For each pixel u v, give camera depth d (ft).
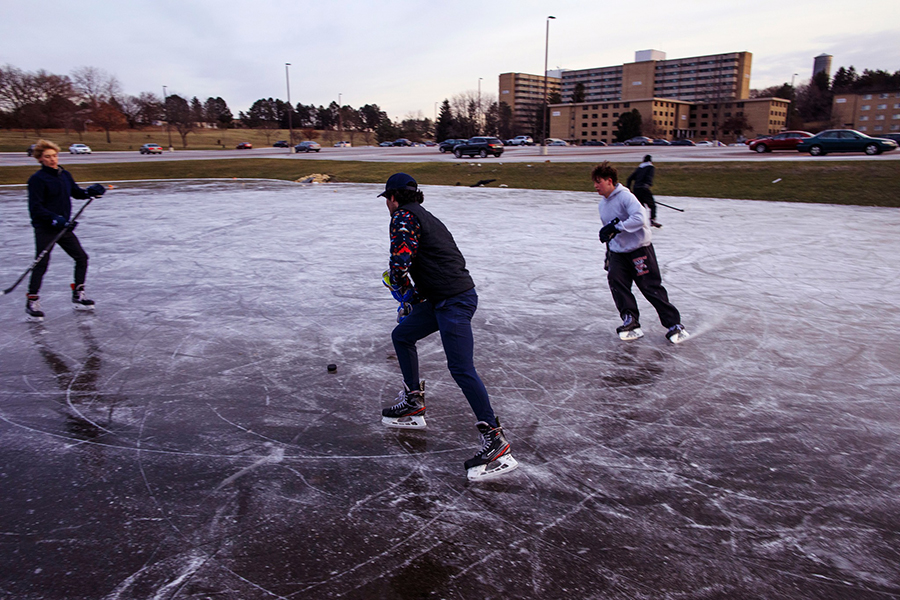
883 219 43.45
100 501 9.57
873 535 8.84
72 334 17.87
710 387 14.17
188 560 8.21
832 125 394.32
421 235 10.48
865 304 21.24
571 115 441.68
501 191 68.08
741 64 485.97
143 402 13.24
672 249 31.58
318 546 8.55
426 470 10.62
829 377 14.78
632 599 7.52
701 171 74.74
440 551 8.45
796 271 26.40
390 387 14.08
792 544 8.61
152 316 19.65
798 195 57.98
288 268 26.86
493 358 15.97
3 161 129.18
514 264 27.73
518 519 9.20
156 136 341.62
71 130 318.86
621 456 11.07
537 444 11.51
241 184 79.51
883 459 10.99
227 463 10.76
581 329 18.42
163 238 35.19
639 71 526.16
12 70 303.48
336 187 74.49
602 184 16.72
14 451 11.14
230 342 17.15
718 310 20.48
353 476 10.39
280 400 13.37
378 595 7.58
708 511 9.41
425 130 409.69
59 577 7.84
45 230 18.99
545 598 7.55
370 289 23.15
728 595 7.61
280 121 515.50
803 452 11.22
